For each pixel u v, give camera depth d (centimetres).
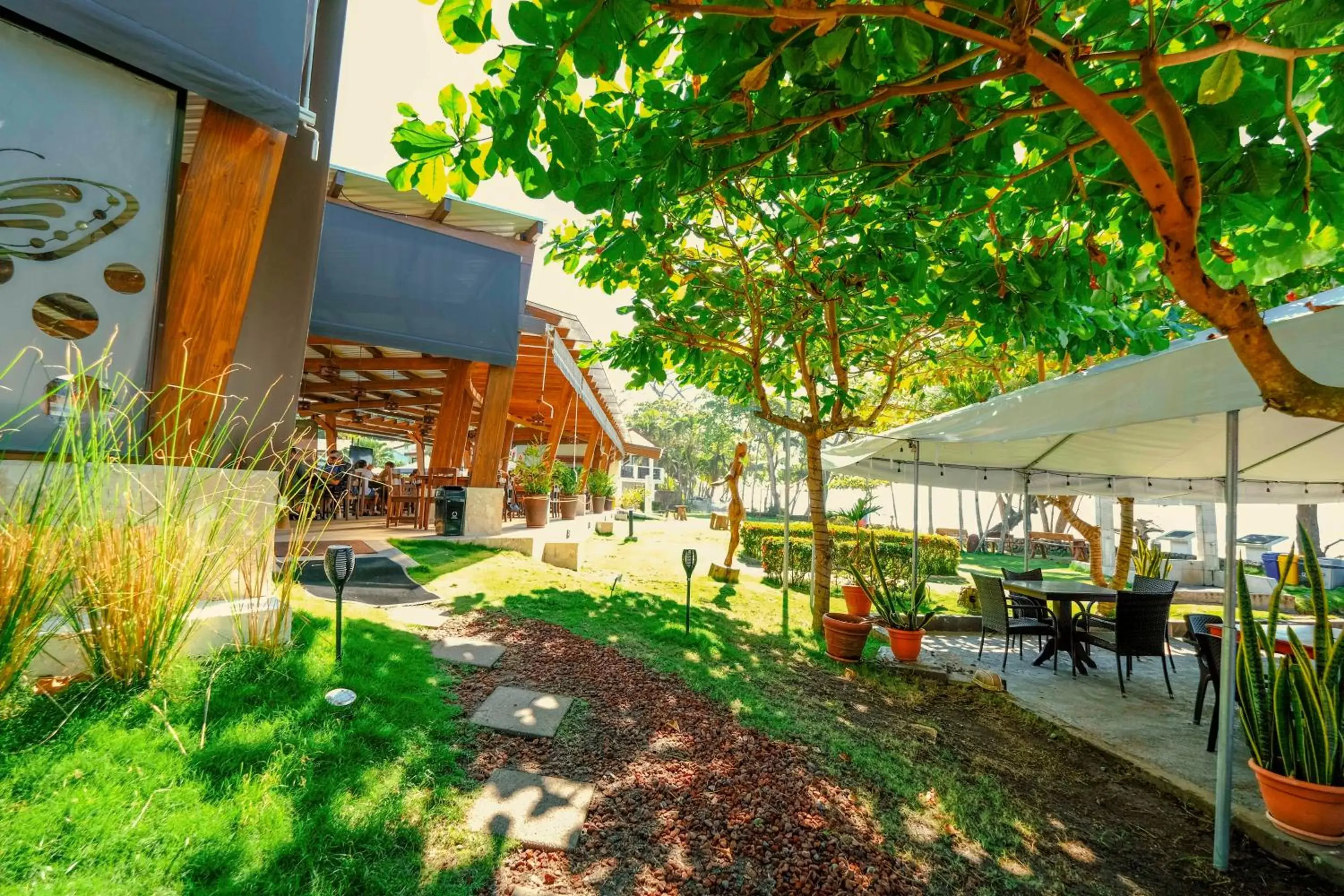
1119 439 589
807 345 771
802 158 270
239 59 306
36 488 239
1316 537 1353
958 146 270
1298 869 282
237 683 265
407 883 197
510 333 864
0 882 147
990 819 306
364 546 715
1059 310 361
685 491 5338
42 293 271
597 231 285
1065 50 165
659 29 207
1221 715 291
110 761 197
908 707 475
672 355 679
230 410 337
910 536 1407
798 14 163
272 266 360
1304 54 159
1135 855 291
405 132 218
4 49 262
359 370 1142
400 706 301
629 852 241
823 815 284
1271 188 222
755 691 447
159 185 300
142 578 243
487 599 582
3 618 203
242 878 174
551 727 331
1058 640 615
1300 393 144
